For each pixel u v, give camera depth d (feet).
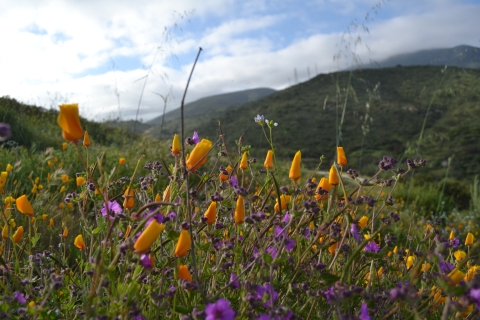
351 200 5.09
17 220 9.33
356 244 5.15
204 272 5.10
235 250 5.25
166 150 28.58
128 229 5.29
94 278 3.99
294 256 5.90
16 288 5.50
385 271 6.62
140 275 4.63
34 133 29.04
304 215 5.65
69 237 9.48
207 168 19.52
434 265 5.51
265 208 6.54
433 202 34.65
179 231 5.46
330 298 4.16
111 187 6.19
